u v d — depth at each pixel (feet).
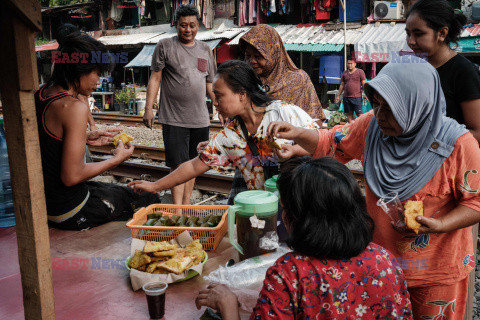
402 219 5.80
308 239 4.37
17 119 4.50
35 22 4.29
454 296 6.36
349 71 37.09
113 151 9.93
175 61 14.69
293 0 49.80
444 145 5.78
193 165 8.86
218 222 8.82
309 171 4.52
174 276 7.06
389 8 43.83
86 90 9.34
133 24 72.90
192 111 15.16
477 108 7.47
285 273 4.42
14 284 7.61
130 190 11.25
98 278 7.55
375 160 6.44
